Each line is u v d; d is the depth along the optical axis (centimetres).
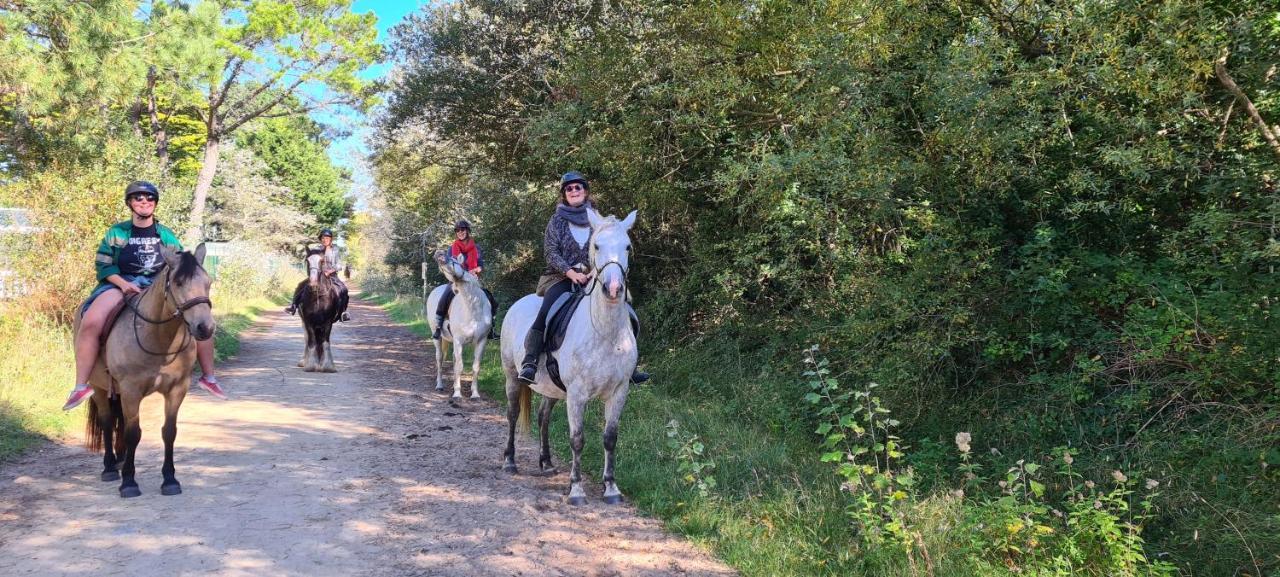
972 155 591
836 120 634
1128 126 559
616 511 529
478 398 990
